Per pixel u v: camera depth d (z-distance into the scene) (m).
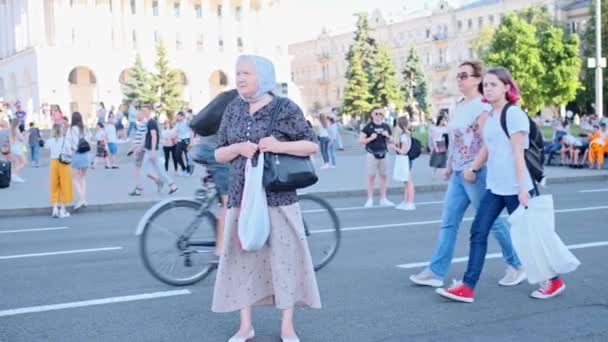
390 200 15.65
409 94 75.31
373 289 6.59
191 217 7.04
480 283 6.75
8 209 14.23
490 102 5.90
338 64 104.19
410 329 5.29
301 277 4.88
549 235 6.01
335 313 5.75
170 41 75.44
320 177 21.23
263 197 4.67
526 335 5.09
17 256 8.93
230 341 4.96
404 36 97.19
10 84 74.38
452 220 6.57
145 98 60.97
